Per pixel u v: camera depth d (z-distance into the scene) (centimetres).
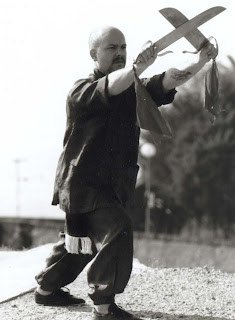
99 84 623
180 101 3838
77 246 664
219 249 2422
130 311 721
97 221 646
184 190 3678
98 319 652
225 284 845
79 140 649
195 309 732
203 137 3747
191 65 641
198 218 3659
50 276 712
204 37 640
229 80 3747
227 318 698
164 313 715
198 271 912
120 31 667
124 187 657
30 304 739
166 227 3616
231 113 3750
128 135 657
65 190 650
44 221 3403
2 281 842
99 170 646
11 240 2217
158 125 614
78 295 789
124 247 636
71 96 643
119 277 634
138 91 610
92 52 668
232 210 3669
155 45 612
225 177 3712
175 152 3716
